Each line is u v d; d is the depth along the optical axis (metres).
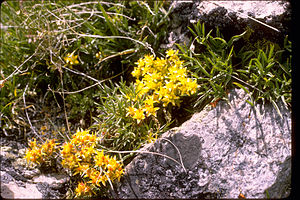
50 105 0.56
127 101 0.48
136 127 0.48
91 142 0.47
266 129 0.45
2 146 0.51
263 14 0.48
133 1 0.58
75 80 0.57
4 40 0.59
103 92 0.54
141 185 0.45
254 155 0.44
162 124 0.50
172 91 0.47
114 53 0.56
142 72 0.51
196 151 0.45
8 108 0.54
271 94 0.47
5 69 0.57
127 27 0.56
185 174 0.45
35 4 0.56
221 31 0.50
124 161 0.48
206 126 0.46
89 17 0.55
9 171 0.48
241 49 0.49
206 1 0.51
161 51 0.55
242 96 0.48
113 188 0.46
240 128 0.46
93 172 0.46
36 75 0.57
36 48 0.56
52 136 0.53
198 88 0.49
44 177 0.48
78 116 0.55
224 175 0.44
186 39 0.53
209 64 0.50
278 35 0.48
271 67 0.48
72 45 0.56
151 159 0.46
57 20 0.56
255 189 0.43
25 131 0.53
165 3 0.59
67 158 0.47
